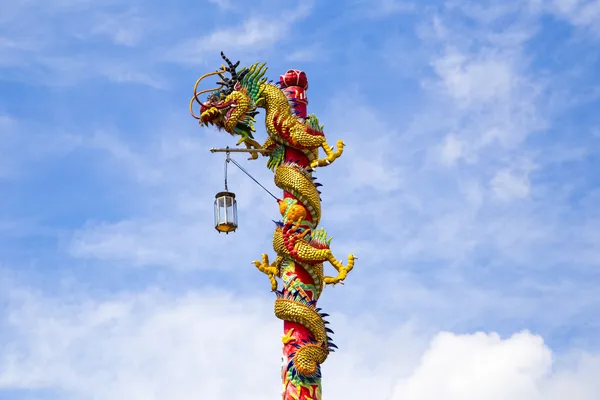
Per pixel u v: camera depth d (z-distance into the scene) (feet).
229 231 96.99
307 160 99.81
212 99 101.91
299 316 93.71
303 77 101.96
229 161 99.45
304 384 92.63
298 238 95.71
